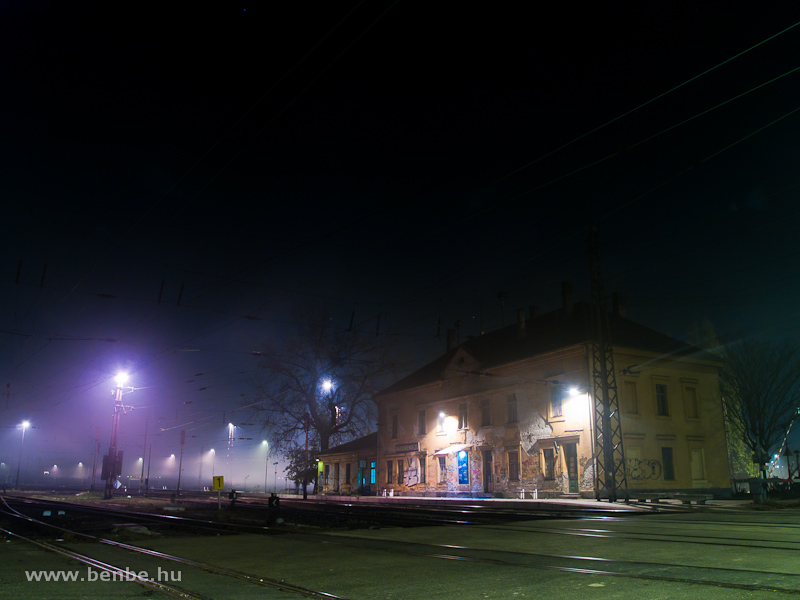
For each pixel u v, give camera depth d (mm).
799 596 6699
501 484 40000
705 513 21281
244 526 17828
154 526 19172
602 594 7078
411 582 8203
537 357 38062
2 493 58812
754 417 37312
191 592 7699
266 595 7516
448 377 46750
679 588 7262
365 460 56219
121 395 44031
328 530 16719
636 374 35406
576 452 34875
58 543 13719
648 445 34781
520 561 9719
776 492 30438
